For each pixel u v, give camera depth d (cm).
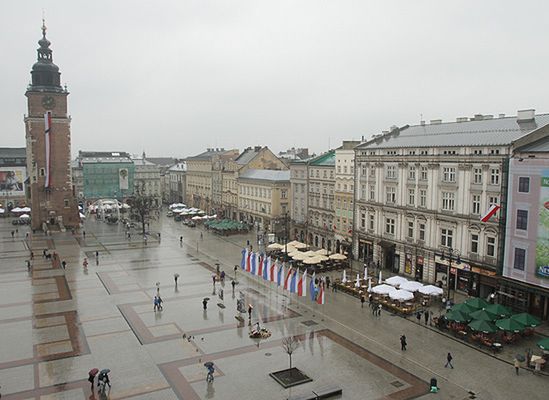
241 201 12394
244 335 4453
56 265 7475
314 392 3294
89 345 4200
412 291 5400
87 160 16512
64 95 11094
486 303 4603
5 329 4594
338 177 8244
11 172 14738
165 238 10250
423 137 6544
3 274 6850
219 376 3609
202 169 15375
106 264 7569
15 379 3544
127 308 5259
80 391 3362
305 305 5409
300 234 9688
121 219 13475
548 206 4528
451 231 5841
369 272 6856
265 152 12781
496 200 5231
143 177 17725
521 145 4912
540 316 4816
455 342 4306
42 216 11275
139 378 3572
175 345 4206
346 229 8125
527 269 4784
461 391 3388
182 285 6269
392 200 6781
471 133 5903
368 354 4034
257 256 6581
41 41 10938
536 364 3688
